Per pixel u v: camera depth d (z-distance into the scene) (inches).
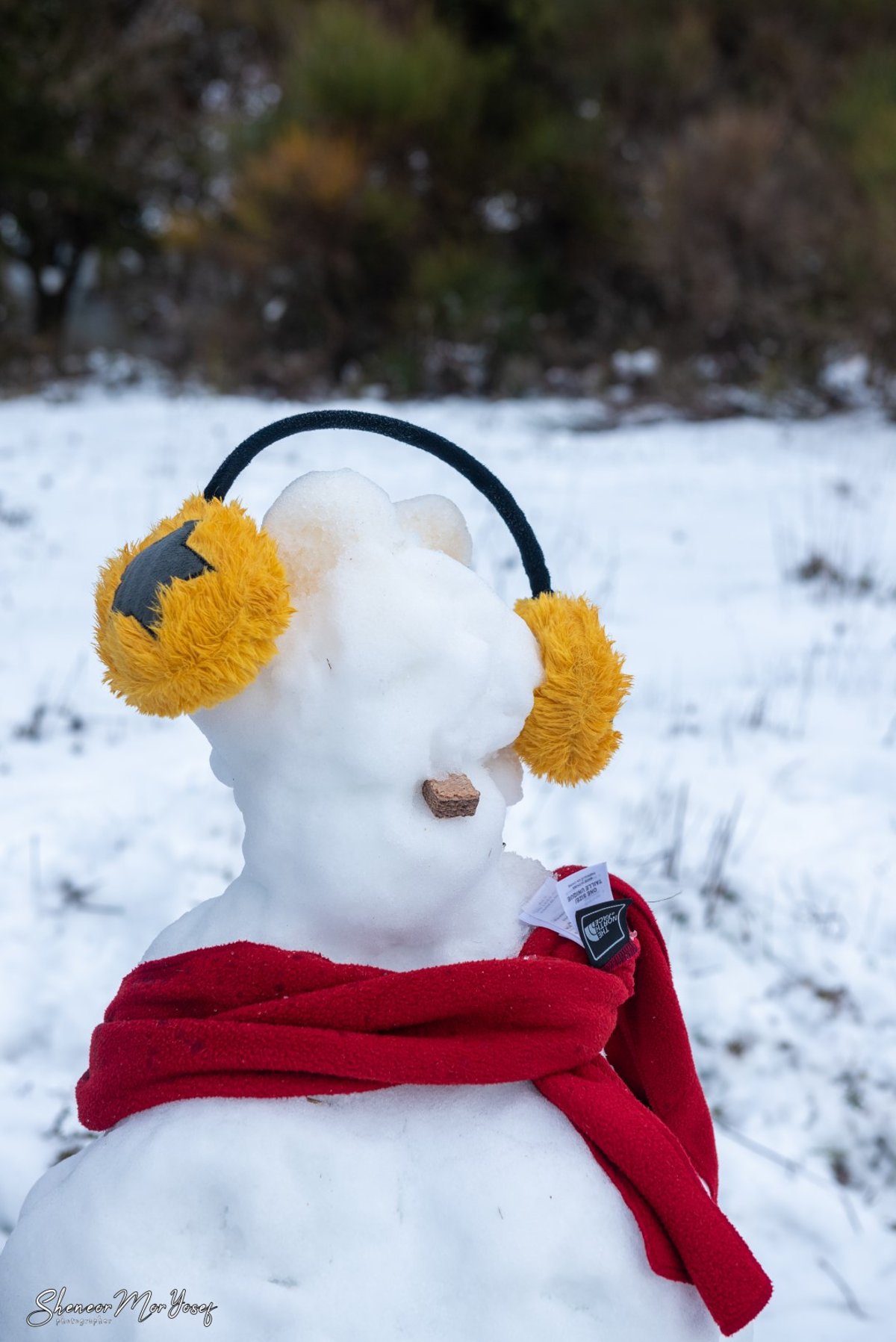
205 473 412.5
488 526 352.2
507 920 65.9
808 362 609.3
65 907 150.5
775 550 338.0
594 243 713.0
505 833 176.4
